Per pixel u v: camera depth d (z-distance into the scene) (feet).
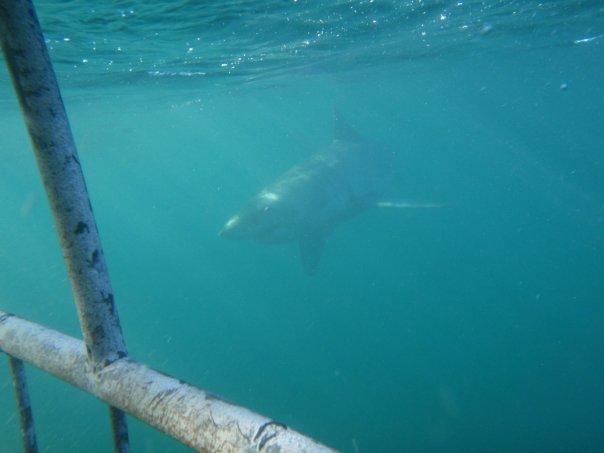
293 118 228.22
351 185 44.73
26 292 96.84
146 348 62.03
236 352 57.16
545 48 84.74
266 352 56.29
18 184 281.54
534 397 42.34
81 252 4.26
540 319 64.49
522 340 55.98
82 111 77.82
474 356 51.16
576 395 41.83
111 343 4.46
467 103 257.14
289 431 3.18
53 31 32.27
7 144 107.24
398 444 36.86
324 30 42.70
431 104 243.40
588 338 55.67
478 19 48.03
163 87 66.44
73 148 4.21
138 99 75.56
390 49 61.41
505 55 89.20
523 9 45.47
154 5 28.68
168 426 3.64
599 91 228.02
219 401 3.61
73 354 4.79
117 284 108.88
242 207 41.75
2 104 62.28
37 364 5.10
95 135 119.24
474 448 35.83
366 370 49.29
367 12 38.37
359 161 46.75
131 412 4.00
